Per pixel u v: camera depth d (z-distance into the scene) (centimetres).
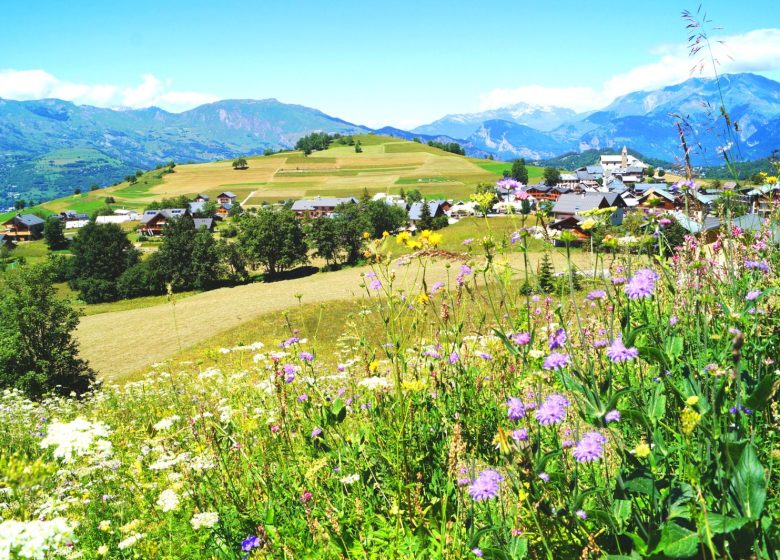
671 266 417
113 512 486
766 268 435
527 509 304
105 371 4694
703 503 226
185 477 442
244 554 391
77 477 516
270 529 396
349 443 485
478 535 301
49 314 3703
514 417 304
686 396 297
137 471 493
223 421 530
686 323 378
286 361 581
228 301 7344
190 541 408
